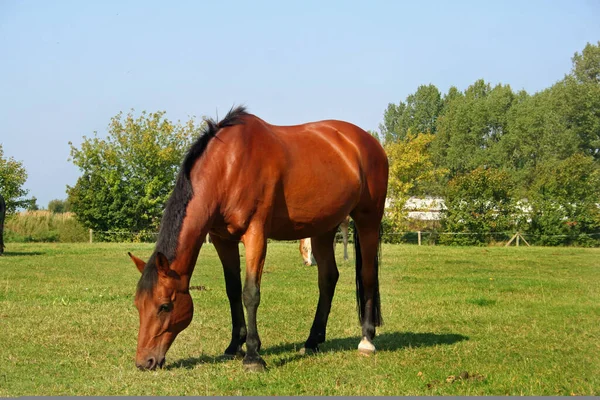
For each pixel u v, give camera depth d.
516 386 5.01
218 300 9.57
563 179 30.30
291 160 5.91
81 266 15.65
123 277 13.04
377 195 6.92
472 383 5.10
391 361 5.89
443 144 58.25
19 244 28.42
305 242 15.91
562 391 4.88
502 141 50.53
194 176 5.43
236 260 6.11
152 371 5.29
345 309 8.98
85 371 5.39
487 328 7.58
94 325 7.37
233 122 5.71
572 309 9.04
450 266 16.22
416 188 40.66
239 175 5.52
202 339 6.84
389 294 10.62
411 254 20.83
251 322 5.50
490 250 23.58
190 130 37.53
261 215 5.63
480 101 55.12
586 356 6.12
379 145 7.18
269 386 4.99
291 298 9.86
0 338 6.61
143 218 36.47
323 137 6.41
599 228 30.25
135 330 7.12
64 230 35.91
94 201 35.47
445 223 31.80
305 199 5.96
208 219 5.45
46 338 6.63
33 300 9.38
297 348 6.49
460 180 31.14
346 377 5.29
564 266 16.45
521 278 13.31
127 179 36.81
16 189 33.34
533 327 7.63
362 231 6.88
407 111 72.31
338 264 16.58
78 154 35.69
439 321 8.09
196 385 4.96
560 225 30.14
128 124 36.50
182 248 5.30
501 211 30.95
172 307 5.22
